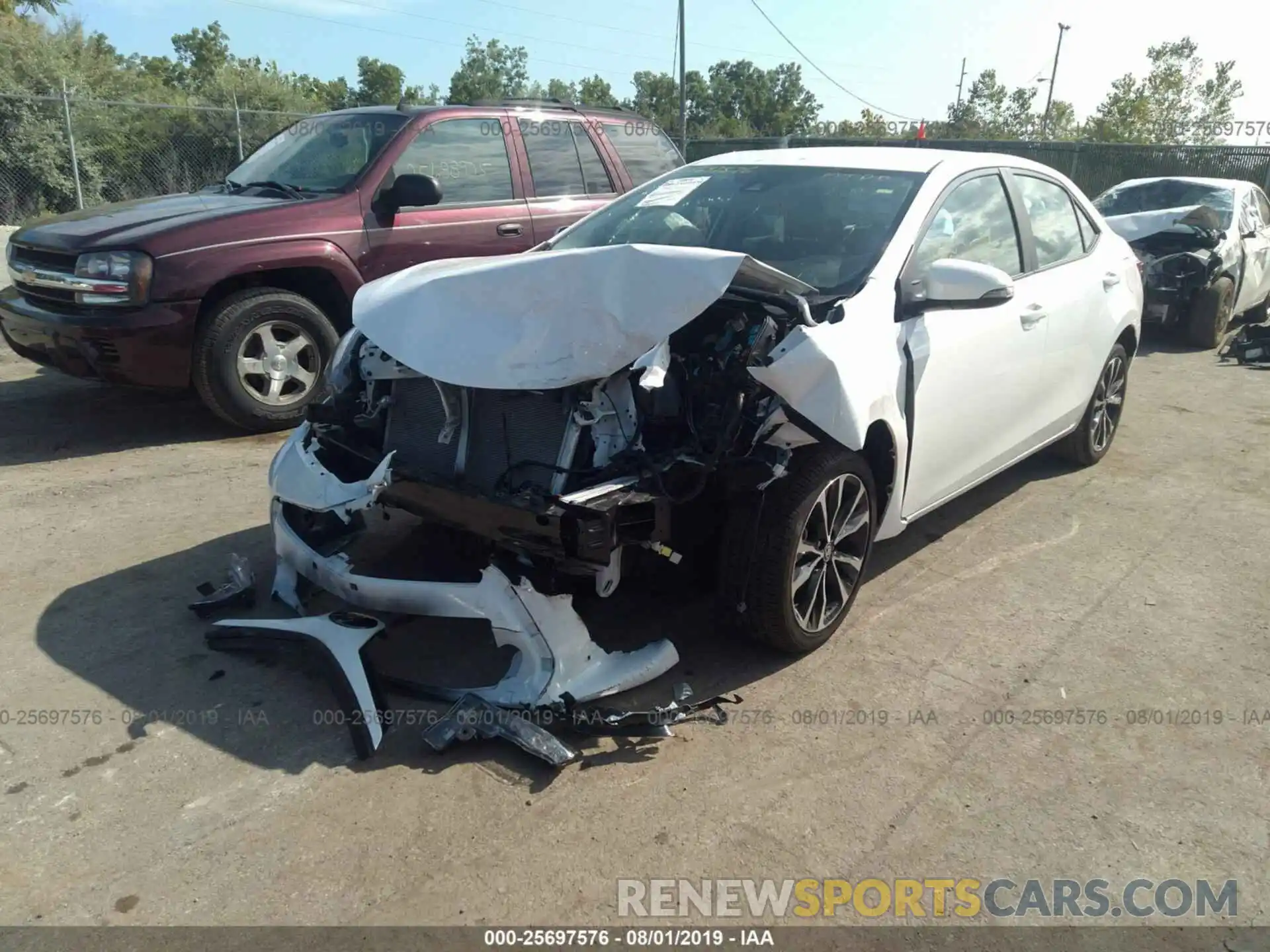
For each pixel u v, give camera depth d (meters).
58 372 7.21
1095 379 5.26
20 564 4.02
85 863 2.43
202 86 24.78
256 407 5.78
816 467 3.25
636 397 3.00
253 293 5.66
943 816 2.72
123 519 4.51
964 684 3.39
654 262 2.98
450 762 2.84
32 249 5.61
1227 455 6.08
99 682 3.19
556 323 2.97
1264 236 10.88
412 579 3.18
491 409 3.18
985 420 4.20
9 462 5.30
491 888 2.40
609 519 2.73
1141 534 4.78
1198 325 9.56
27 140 13.88
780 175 4.25
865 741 3.04
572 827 2.61
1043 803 2.78
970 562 4.41
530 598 2.93
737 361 3.01
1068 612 3.95
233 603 3.63
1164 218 9.73
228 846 2.50
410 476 3.09
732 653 3.53
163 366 5.46
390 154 6.23
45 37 20.64
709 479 3.06
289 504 3.43
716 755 2.94
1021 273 4.47
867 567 4.33
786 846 2.58
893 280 3.58
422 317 3.18
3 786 2.69
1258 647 3.70
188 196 6.47
